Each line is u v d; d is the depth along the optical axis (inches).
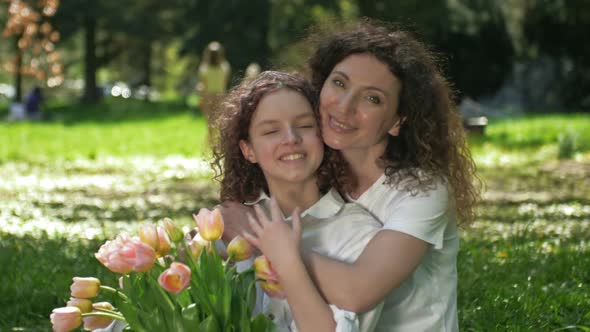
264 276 131.3
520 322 208.7
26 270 256.1
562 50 1494.8
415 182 143.6
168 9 1956.2
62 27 1884.8
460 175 152.8
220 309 125.2
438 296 150.9
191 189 549.0
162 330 124.0
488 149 787.4
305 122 140.1
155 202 486.9
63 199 499.2
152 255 122.6
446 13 1425.9
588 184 564.1
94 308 131.1
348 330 129.6
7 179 595.5
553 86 1493.6
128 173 643.5
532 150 780.6
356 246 141.3
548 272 259.6
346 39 145.3
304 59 152.5
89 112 1600.6
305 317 130.3
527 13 1456.7
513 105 1477.6
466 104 951.0
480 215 414.9
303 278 130.3
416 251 139.6
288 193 144.3
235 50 1763.0
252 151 144.3
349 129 140.9
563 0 1437.0
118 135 970.7
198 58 1865.2
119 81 2647.6
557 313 221.6
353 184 150.0
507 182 572.1
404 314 149.2
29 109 1439.5
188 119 1269.7
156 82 2716.5
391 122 145.0
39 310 231.6
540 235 341.1
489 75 1438.2
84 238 334.0
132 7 1932.8
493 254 279.7
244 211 148.5
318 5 1678.2
